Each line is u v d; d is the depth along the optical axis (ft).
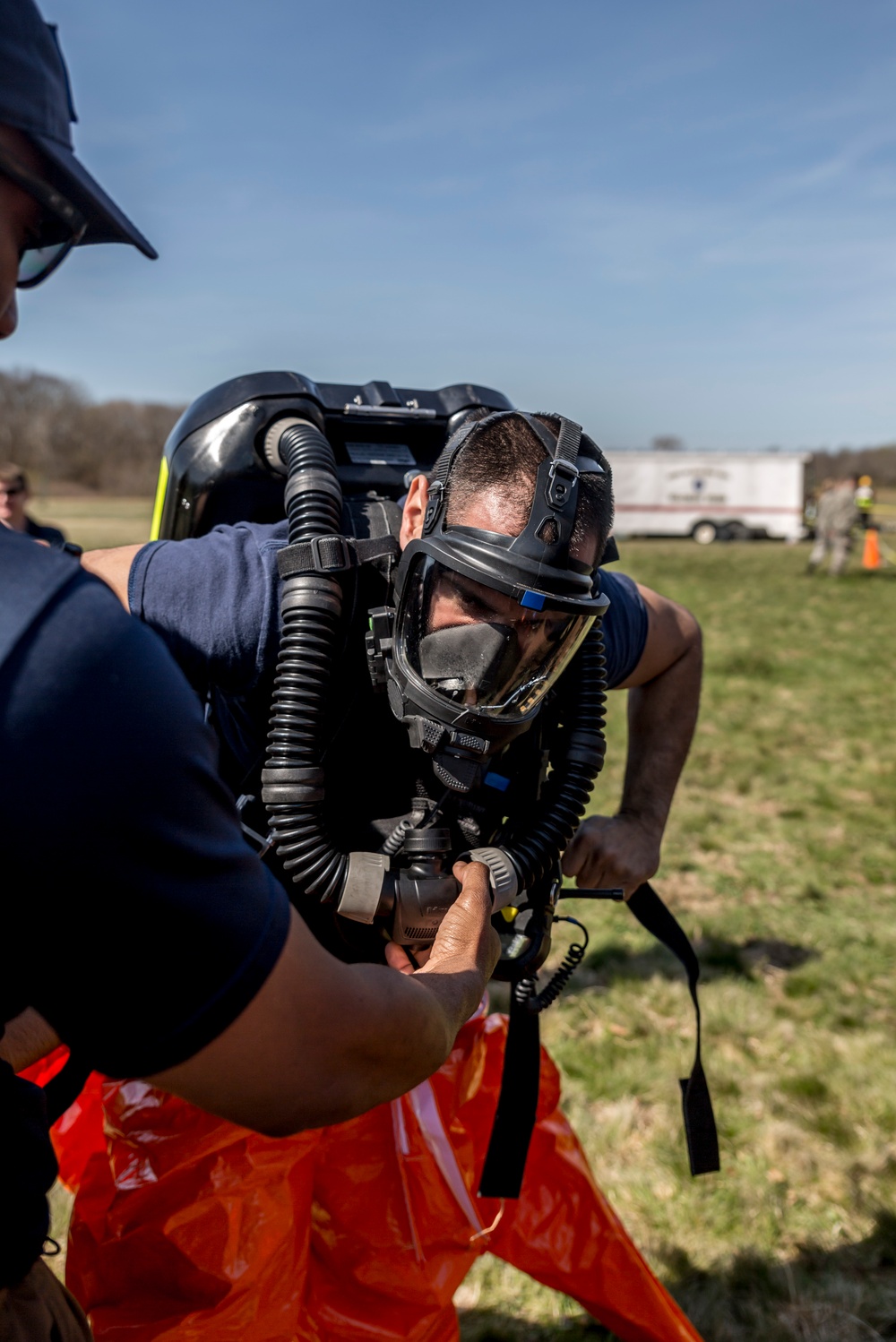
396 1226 5.79
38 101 2.47
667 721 6.25
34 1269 3.28
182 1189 5.29
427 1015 3.12
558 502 4.17
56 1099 3.90
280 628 4.50
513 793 4.74
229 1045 2.52
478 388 6.42
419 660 4.32
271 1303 5.27
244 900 2.55
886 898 15.37
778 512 100.32
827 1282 8.09
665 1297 6.94
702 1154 6.20
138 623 2.58
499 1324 7.75
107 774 2.32
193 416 5.68
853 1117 9.95
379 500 5.33
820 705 28.43
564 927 13.85
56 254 2.71
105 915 2.36
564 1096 10.17
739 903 14.96
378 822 4.56
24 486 13.44
